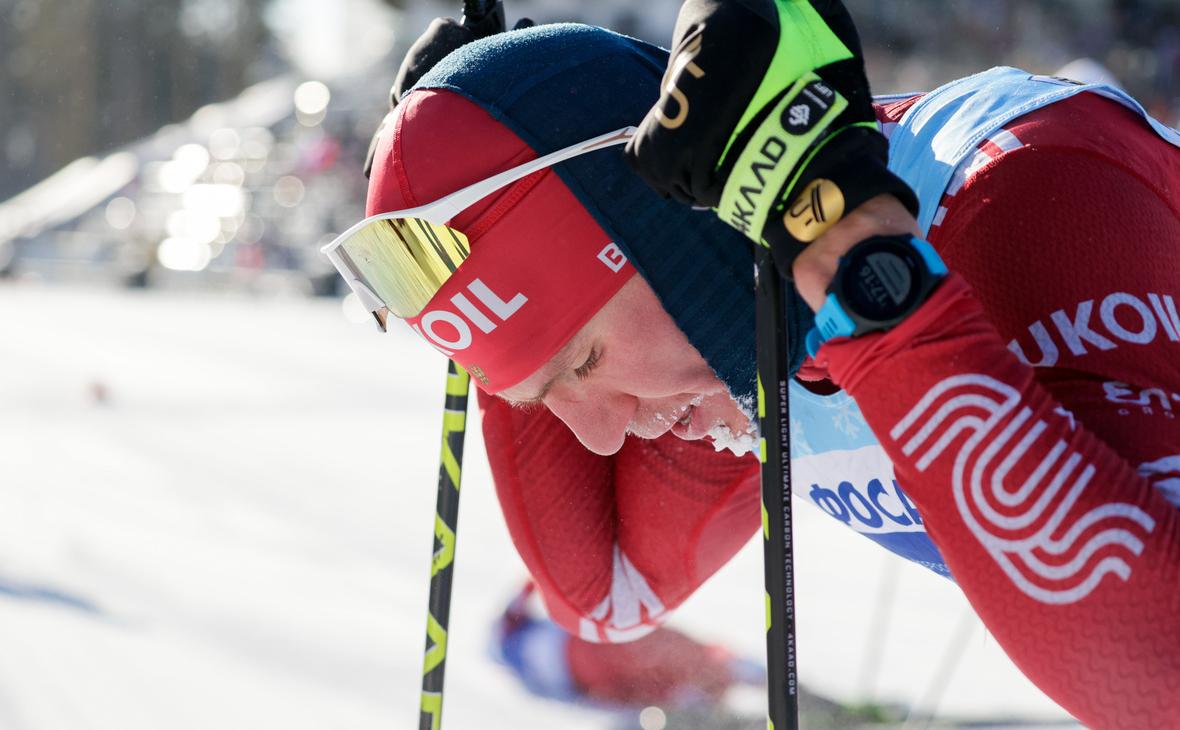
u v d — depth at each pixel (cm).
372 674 675
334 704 628
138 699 625
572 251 267
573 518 383
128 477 1309
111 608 789
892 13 3934
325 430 1667
